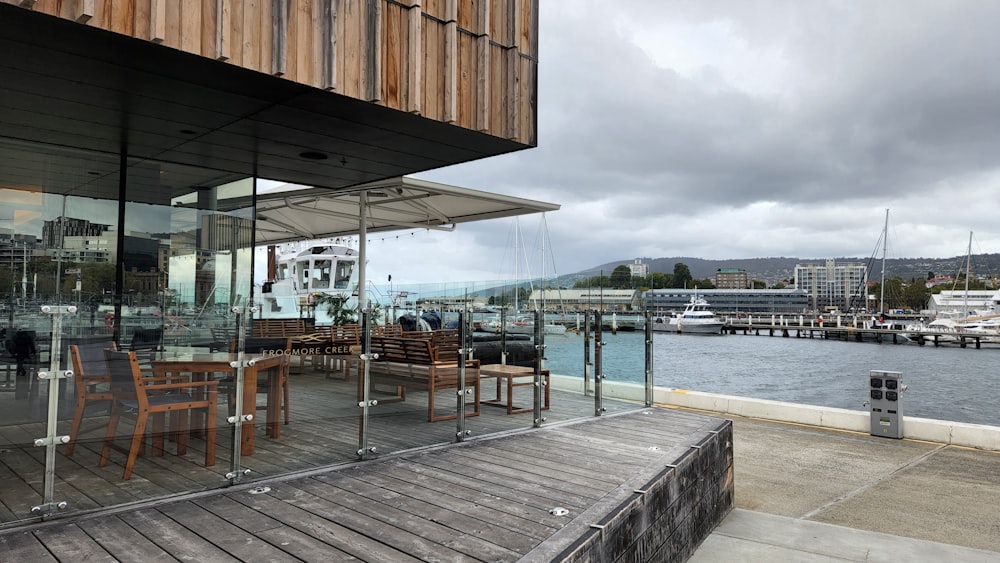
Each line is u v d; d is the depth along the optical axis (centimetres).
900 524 598
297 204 1347
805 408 1077
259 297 1010
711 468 612
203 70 538
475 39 746
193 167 926
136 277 841
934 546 537
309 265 2323
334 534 344
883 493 696
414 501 411
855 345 7181
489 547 328
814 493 699
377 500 411
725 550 537
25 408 352
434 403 594
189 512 380
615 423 724
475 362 639
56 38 466
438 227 1548
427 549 324
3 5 409
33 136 746
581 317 769
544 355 718
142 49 490
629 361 838
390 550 321
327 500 410
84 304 378
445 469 500
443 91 702
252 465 458
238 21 526
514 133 784
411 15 663
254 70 537
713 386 4122
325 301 1110
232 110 657
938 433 944
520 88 803
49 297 365
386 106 643
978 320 8662
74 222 786
